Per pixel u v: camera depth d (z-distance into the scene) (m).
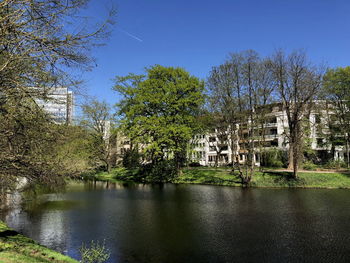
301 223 13.97
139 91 38.41
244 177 32.25
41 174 8.85
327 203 19.67
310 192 25.58
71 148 10.49
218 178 35.06
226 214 16.33
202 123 37.78
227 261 9.27
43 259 7.53
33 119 8.51
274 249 10.32
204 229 13.07
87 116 42.81
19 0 6.76
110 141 47.28
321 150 47.31
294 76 30.55
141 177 43.00
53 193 26.19
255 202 20.45
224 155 63.44
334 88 38.03
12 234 10.40
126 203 20.75
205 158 66.81
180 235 12.18
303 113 32.19
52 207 19.08
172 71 37.38
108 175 49.28
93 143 42.78
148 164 45.38
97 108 44.12
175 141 37.44
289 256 9.62
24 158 8.27
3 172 8.12
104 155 47.16
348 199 21.36
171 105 36.31
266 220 14.68
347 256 9.57
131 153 50.81
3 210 16.81
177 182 37.53
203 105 37.56
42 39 7.27
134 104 40.16
